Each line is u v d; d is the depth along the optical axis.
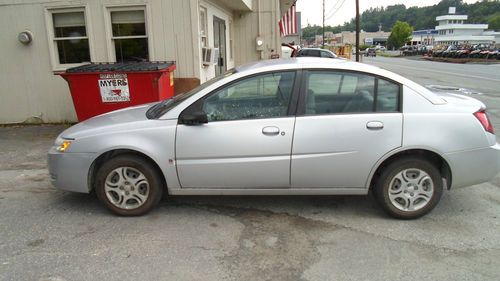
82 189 4.13
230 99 3.97
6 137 7.88
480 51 45.84
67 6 8.53
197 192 4.07
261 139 3.88
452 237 3.67
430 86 16.19
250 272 3.13
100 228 3.90
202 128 3.91
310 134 3.86
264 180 3.97
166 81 7.39
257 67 4.07
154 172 4.05
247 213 4.21
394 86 3.95
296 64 4.00
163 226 3.93
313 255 3.37
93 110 7.03
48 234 3.78
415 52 69.19
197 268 3.19
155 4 8.45
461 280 3.02
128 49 8.81
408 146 3.85
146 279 3.05
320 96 3.94
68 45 8.87
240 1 11.77
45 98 8.99
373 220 4.02
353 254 3.38
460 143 3.87
